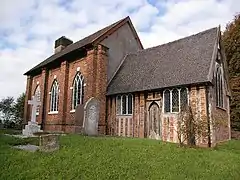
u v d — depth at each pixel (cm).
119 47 2456
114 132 2028
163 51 2177
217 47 1827
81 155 920
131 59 2403
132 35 2633
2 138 1319
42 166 774
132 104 1953
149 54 2281
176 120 1652
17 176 686
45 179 674
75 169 753
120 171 760
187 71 1725
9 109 4191
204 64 1675
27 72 3195
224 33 3388
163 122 1736
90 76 2123
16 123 3794
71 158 869
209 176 789
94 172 737
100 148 1059
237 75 2977
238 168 926
